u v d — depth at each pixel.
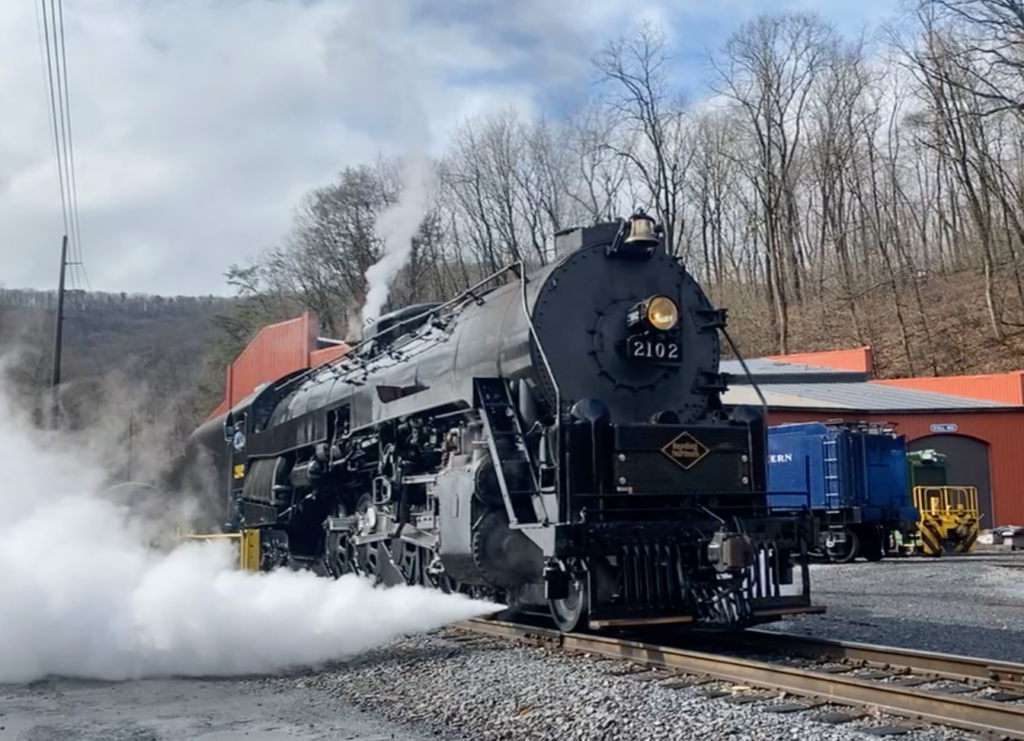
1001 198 44.69
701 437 9.32
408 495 11.70
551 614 10.06
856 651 8.20
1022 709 5.66
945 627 10.77
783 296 49.78
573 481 8.85
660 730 6.01
